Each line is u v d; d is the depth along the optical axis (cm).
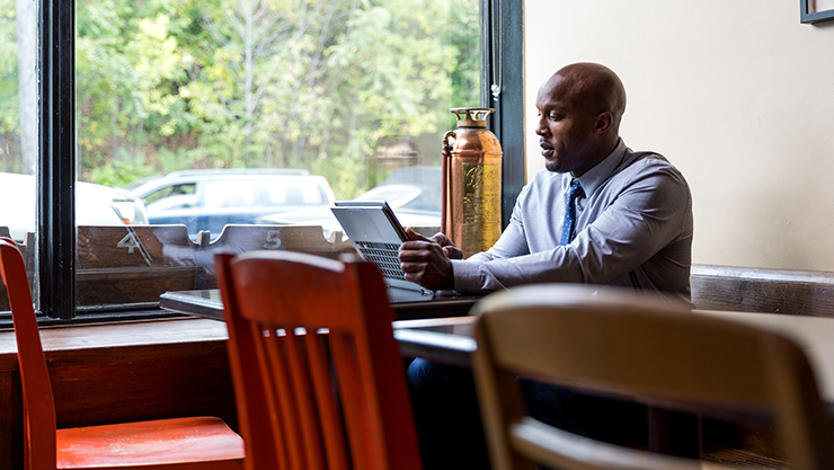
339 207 233
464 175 299
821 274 232
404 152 337
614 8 301
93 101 280
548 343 67
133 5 287
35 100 272
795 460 53
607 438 215
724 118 263
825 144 235
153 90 291
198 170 299
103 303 281
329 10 321
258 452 109
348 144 326
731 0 260
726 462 259
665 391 60
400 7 334
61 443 190
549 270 214
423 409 213
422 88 340
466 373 212
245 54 307
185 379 249
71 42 274
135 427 208
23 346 162
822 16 232
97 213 280
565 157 238
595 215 236
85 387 236
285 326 97
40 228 274
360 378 90
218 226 302
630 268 220
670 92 281
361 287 83
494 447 75
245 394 108
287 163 314
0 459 222
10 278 161
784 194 247
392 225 215
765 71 251
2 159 268
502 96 352
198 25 299
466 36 348
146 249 289
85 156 279
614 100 237
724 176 264
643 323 60
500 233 305
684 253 233
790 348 53
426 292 218
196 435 200
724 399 57
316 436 98
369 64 329
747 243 258
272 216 311
